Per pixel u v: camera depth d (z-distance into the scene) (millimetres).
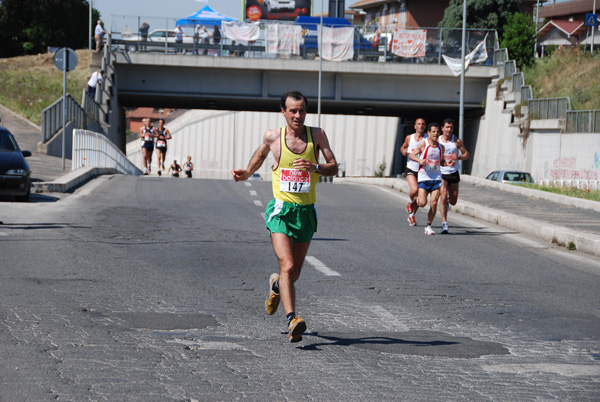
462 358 8414
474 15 94938
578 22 103688
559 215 25547
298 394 6859
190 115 123938
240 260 15305
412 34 64625
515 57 69250
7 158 25500
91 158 40156
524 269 15812
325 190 35312
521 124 58656
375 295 12109
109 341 8547
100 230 19172
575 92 59906
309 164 8812
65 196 28141
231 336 9047
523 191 33719
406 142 22484
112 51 63000
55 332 8844
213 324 9648
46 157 42781
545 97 63031
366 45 64562
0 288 11359
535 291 13180
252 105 72500
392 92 66062
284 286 8594
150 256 15391
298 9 91062
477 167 67375
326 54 63969
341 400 6730
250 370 7598
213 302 11070
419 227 23312
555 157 54094
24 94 64375
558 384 7508
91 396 6566
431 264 15875
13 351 7938
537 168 56312
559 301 12297
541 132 55969
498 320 10602
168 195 30078
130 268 13805
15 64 73688
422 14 117562
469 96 66688
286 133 8914
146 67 64500
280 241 8781
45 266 13547
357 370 7754
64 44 102438
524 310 11414
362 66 64125
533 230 22156
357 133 95125
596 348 9133
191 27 63688
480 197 32531
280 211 8844
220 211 25375
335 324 9914
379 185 42938
